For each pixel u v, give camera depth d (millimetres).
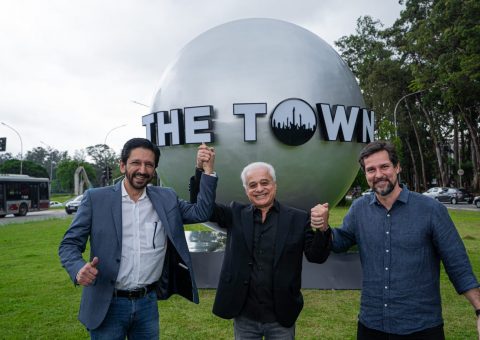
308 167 5203
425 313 2193
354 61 38531
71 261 2342
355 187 31203
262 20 5684
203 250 5531
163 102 5586
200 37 5719
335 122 5215
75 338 4027
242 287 2516
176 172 5531
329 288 5316
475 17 19469
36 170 70750
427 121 37188
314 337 3887
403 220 2236
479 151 31375
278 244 2492
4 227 14633
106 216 2508
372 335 2303
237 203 2756
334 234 2500
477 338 3820
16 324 4406
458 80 21750
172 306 4855
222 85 5117
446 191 29938
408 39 26344
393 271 2227
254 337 2584
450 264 2182
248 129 4945
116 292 2531
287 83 5094
